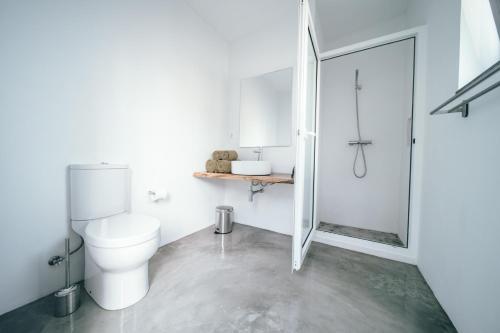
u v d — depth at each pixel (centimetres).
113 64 152
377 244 187
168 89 194
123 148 160
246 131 254
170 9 194
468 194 93
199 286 132
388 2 206
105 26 147
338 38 265
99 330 98
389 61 238
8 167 108
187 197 218
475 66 99
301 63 135
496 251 74
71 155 132
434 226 130
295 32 218
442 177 121
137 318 105
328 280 141
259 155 241
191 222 224
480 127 86
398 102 235
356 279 142
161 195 179
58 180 126
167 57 192
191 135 220
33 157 116
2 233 107
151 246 113
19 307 112
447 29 122
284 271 151
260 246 194
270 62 235
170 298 121
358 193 259
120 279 112
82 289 130
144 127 175
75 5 131
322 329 100
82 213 129
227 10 217
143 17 172
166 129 194
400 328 101
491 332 75
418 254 160
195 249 186
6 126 107
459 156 102
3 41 105
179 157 207
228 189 270
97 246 101
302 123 138
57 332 96
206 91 237
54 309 109
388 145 241
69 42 129
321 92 276
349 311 112
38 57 117
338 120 269
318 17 223
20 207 112
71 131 131
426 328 101
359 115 256
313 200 210
